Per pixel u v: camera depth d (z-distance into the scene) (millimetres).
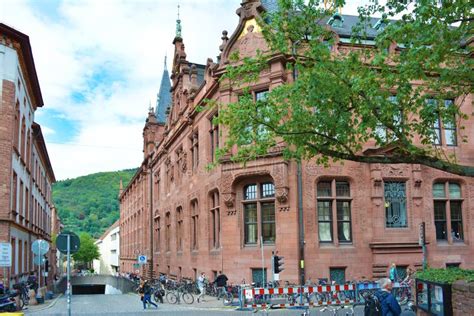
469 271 12961
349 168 26844
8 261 21625
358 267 26219
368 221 26719
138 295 36406
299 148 13914
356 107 13023
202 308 23047
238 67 14977
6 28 25656
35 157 40594
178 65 40906
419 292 13625
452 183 28734
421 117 12734
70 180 187750
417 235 27062
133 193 70938
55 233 86500
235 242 27438
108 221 165875
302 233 25609
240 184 27734
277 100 14430
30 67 30391
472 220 28344
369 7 12484
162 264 45625
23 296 25469
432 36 11430
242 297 21516
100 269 126125
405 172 27484
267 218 26984
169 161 44125
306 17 13469
